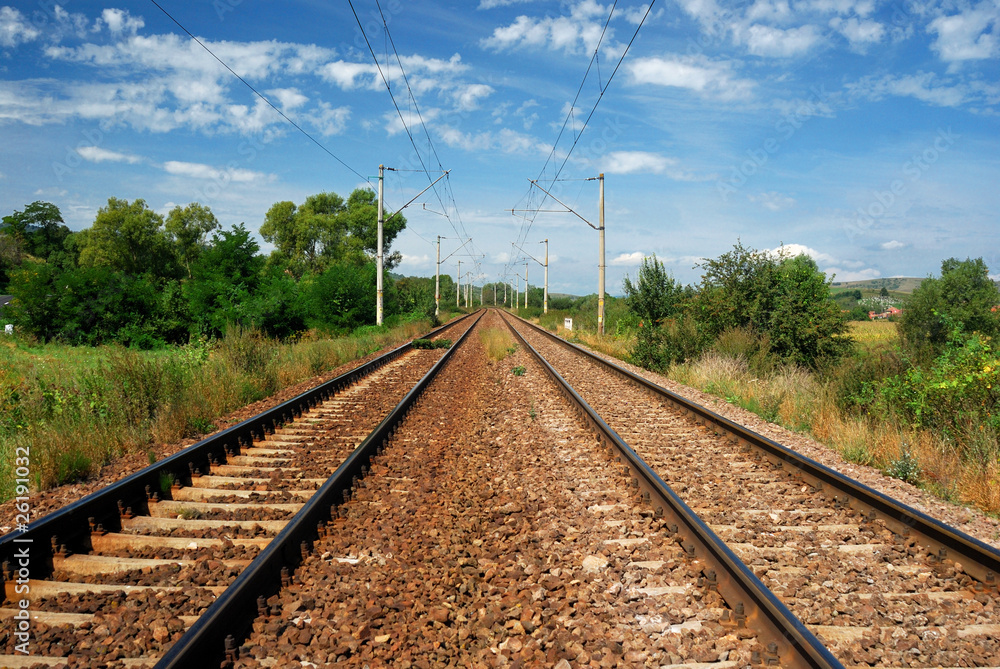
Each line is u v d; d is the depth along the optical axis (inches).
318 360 690.2
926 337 588.1
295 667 135.3
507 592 173.5
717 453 322.7
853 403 426.0
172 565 181.8
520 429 385.1
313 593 169.6
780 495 255.9
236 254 1031.6
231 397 450.3
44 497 253.8
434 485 270.1
